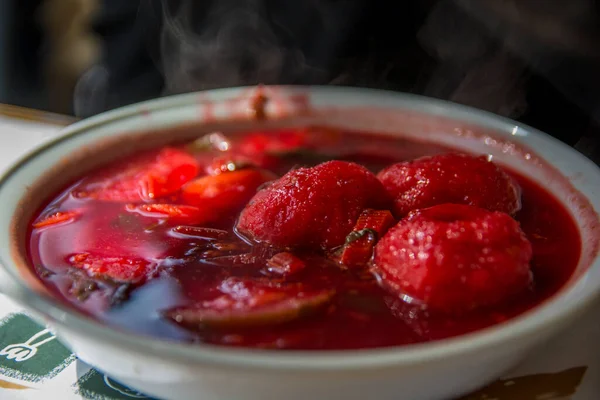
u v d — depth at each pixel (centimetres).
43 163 33
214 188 33
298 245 29
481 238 26
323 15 53
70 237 30
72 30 69
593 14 47
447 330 26
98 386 27
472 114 37
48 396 27
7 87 69
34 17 67
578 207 31
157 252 29
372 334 26
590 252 28
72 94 69
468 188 30
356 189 29
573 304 25
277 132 39
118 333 24
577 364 28
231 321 26
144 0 58
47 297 25
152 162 35
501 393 27
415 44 52
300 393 23
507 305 27
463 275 26
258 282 27
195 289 27
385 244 28
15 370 27
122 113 37
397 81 53
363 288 27
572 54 48
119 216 31
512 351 24
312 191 29
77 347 25
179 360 23
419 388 24
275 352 23
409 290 27
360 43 53
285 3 54
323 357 23
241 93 39
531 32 48
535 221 31
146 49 60
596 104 48
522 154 35
